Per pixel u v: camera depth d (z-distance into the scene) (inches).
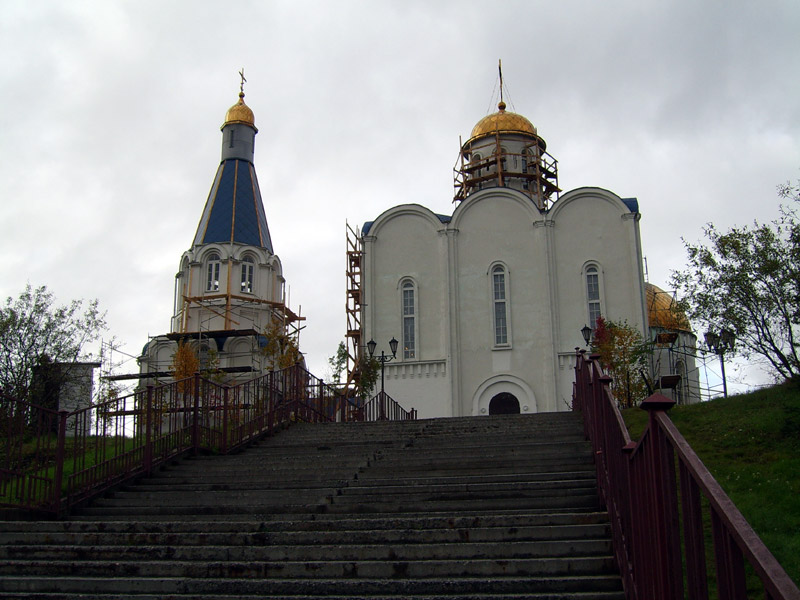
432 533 356.2
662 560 194.7
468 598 296.0
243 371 1952.5
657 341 1359.5
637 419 745.0
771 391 716.7
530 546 335.9
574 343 1432.1
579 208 1496.1
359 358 1486.2
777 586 114.4
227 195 2237.9
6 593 328.8
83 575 346.0
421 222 1544.0
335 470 513.3
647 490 220.5
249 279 2171.5
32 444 629.6
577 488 422.9
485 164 1796.3
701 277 842.2
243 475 520.1
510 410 1429.6
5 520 414.3
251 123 2356.1
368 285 1525.6
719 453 575.5
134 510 447.8
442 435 651.5
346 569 329.7
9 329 1177.4
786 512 418.0
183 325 2094.0
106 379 1299.2
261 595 315.0
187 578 334.6
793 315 798.5
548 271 1462.8
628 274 1446.9
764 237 815.1
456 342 1461.6
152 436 556.1
